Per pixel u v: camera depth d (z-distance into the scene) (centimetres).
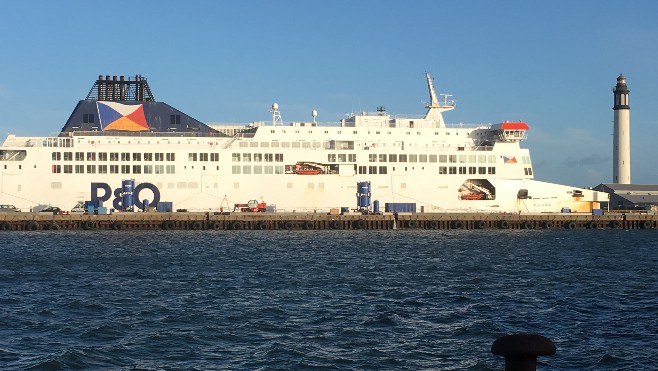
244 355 5094
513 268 10125
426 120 18950
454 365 4894
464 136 18888
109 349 5200
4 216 16525
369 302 7175
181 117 18112
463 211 18325
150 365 4838
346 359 5016
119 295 7481
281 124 18288
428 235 16362
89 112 17725
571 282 8675
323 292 7775
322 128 18238
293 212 17650
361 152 17962
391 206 17975
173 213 17075
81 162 17150
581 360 5034
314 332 5794
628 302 7231
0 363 4819
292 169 17762
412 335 5738
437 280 8806
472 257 11619
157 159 17375
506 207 18512
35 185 17000
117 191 17250
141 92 18512
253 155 17650
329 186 17875
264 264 10325
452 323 6200
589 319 6378
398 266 10244
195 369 4750
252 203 17588
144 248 12688
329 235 16138
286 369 4769
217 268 9819
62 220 16725
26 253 11650
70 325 5975
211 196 17512
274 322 6156
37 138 17262
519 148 18638
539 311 6744
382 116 18912
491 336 5716
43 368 4697
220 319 6250
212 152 17512
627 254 12281
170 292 7700
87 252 11906
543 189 18738
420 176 18125
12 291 7694
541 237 16088
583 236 16488
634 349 5312
